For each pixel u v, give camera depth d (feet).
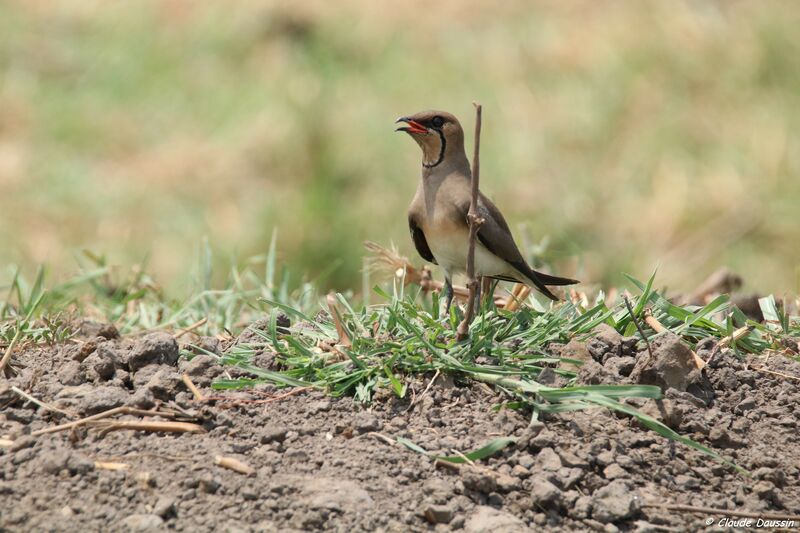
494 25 82.12
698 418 25.18
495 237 31.32
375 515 21.68
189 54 80.64
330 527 21.35
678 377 25.98
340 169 67.51
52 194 66.08
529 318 28.48
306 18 83.30
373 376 25.88
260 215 62.54
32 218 63.72
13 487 21.81
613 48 77.61
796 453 24.64
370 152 68.74
